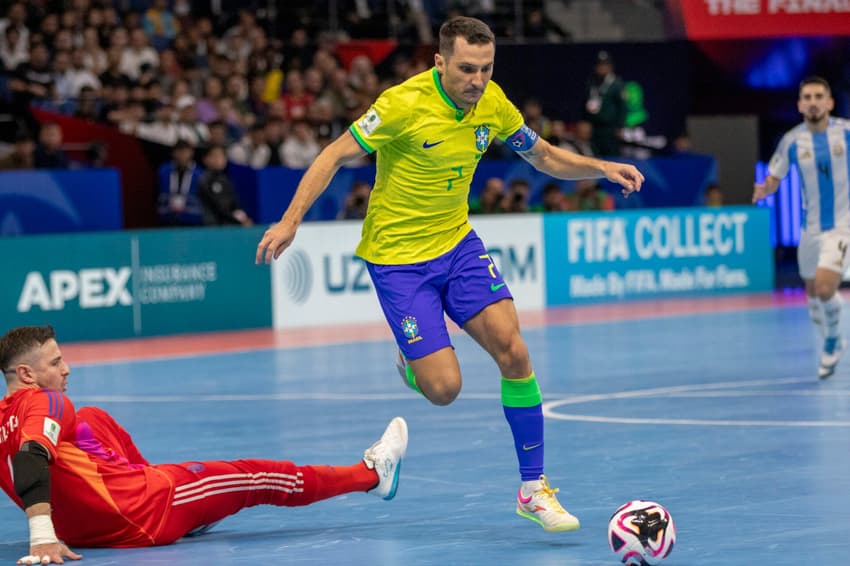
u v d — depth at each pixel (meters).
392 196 14.95
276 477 14.72
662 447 20.17
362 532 15.00
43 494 13.34
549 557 13.55
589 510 15.88
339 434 22.28
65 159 42.31
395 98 14.45
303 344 37.91
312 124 48.56
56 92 46.09
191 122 46.69
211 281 41.66
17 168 41.41
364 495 17.27
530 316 43.88
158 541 14.16
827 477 17.41
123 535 14.10
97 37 48.47
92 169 41.56
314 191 14.23
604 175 15.88
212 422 23.92
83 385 29.89
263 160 46.41
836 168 27.83
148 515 14.07
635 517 12.80
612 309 45.72
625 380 28.50
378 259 15.20
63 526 14.12
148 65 48.41
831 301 27.08
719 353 33.06
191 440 21.94
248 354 35.69
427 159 14.65
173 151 43.75
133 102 46.81
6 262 37.78
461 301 14.91
